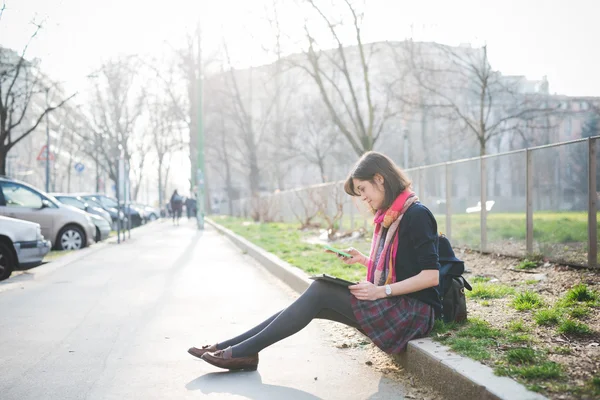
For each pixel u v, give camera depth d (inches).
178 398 145.8
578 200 316.5
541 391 119.4
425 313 157.2
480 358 143.4
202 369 171.6
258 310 266.2
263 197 1422.2
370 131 761.6
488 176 414.3
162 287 341.4
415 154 1772.9
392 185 158.1
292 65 807.7
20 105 826.2
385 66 1191.6
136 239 831.7
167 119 2011.6
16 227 397.4
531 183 359.3
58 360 182.1
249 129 1642.5
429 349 151.6
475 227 433.4
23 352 192.5
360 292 152.7
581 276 286.5
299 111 2074.3
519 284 279.3
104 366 175.3
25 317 252.7
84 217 619.5
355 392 148.9
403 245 157.1
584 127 1136.8
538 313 193.2
